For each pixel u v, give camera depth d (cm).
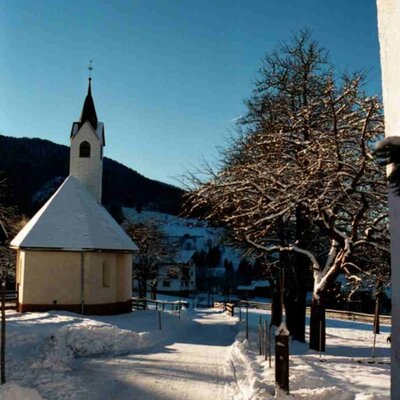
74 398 1203
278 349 1034
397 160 359
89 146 3306
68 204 2912
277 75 2222
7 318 2331
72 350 1878
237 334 2542
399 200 372
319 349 1861
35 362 1616
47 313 2531
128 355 1872
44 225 2756
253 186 1841
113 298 2833
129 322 2553
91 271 2731
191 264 7744
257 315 4019
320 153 1599
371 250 1852
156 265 5988
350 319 4134
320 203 1602
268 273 2481
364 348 2108
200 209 2158
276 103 2202
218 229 2575
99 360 1752
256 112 2289
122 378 1435
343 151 1648
